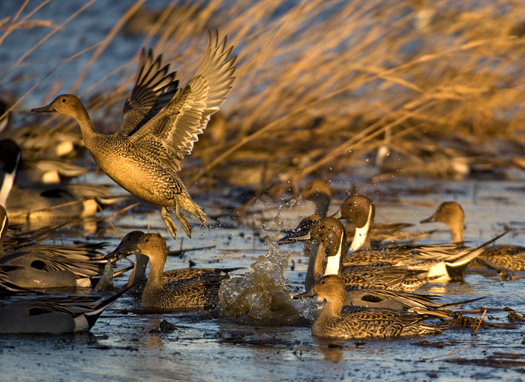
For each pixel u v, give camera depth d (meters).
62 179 18.31
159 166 9.54
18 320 9.45
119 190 19.48
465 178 22.14
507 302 11.12
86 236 14.84
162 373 8.05
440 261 12.78
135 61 18.36
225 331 9.73
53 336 9.36
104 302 9.73
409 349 8.95
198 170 19.91
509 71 21.88
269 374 8.05
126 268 12.18
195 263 13.12
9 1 40.41
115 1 40.09
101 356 8.59
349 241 15.01
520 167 22.72
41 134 19.28
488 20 20.36
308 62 18.36
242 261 13.30
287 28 18.28
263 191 19.31
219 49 9.38
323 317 9.66
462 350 8.88
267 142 21.27
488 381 7.84
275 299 10.55
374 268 12.34
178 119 9.42
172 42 18.39
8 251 12.89
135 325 9.98
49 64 29.72
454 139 23.77
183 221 9.62
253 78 18.97
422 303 10.37
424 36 21.39
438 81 21.06
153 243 11.33
